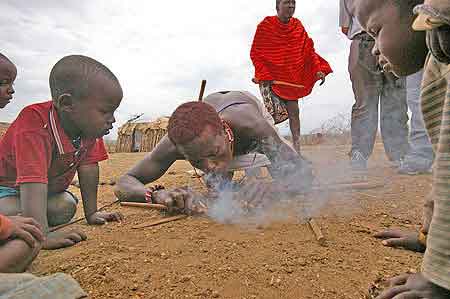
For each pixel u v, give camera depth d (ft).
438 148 5.21
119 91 9.61
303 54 21.27
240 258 7.73
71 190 16.99
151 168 13.43
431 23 4.84
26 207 8.68
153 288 6.73
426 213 7.51
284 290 6.52
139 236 9.43
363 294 6.35
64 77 9.11
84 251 8.52
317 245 8.31
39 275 7.41
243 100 13.71
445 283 4.92
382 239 8.66
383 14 6.43
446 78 5.48
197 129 10.41
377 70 17.78
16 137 8.89
